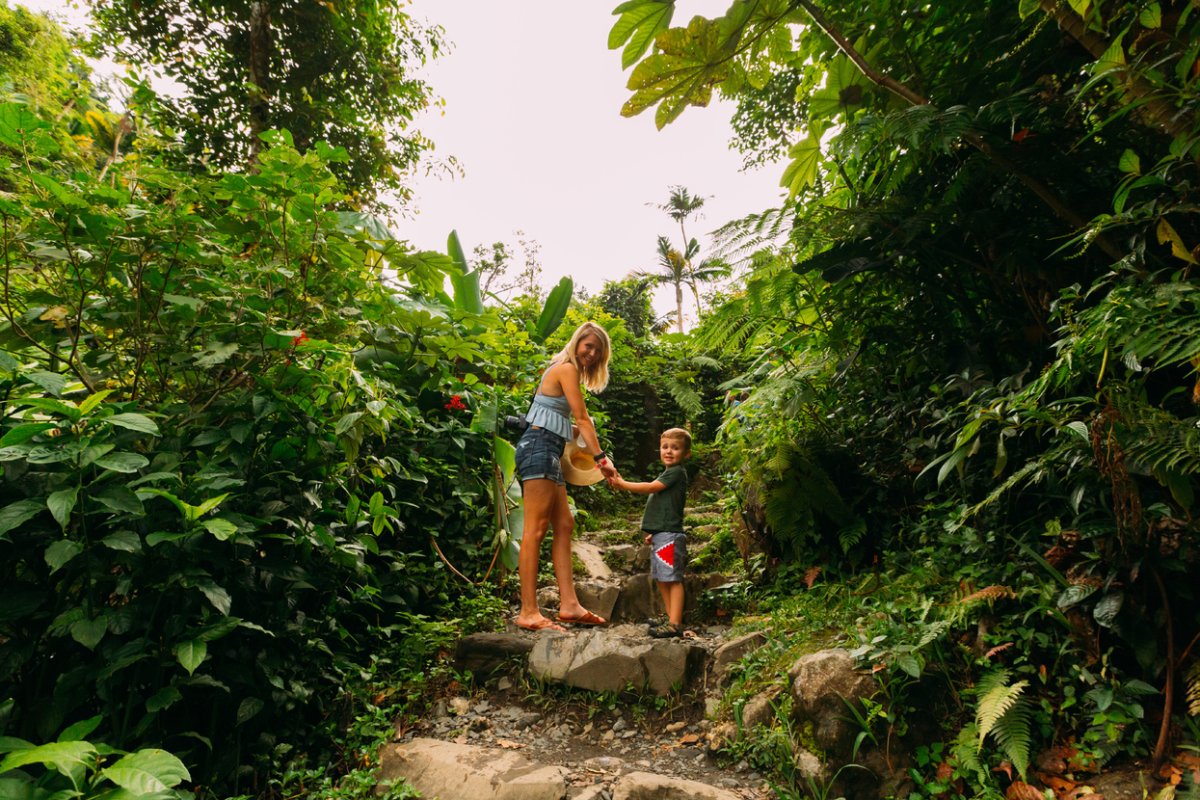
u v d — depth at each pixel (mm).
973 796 1593
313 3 7250
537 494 2797
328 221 2139
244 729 1951
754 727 1984
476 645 2641
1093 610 1685
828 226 2385
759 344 3422
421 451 3365
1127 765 1508
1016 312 2326
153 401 2113
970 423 1826
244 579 1857
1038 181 1991
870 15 2275
